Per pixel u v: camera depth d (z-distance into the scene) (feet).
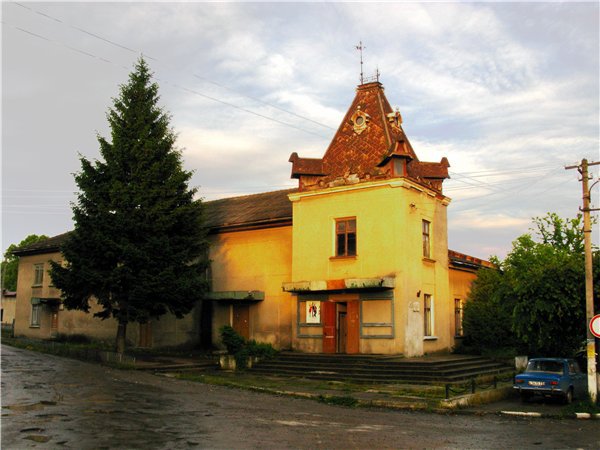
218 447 35.88
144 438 37.52
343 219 90.43
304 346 90.53
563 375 61.36
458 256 108.27
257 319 100.94
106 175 86.74
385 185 86.12
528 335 69.92
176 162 90.99
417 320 85.66
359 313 85.51
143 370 78.13
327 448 36.68
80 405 49.03
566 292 66.59
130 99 89.92
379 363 77.15
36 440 35.81
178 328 111.34
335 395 59.72
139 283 83.46
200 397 57.41
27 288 140.77
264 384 68.59
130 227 83.30
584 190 62.95
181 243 90.74
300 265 93.30
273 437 39.47
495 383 65.62
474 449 37.81
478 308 98.37
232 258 106.73
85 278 81.46
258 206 113.19
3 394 53.06
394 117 93.76
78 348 92.58
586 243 61.93
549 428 46.91
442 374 71.41
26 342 114.21
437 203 96.84
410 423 47.32
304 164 94.43
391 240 84.58
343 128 96.63
